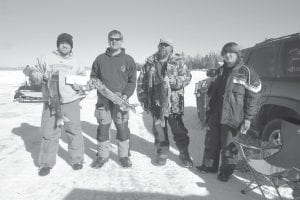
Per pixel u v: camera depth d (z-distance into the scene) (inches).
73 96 178.5
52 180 169.5
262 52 212.4
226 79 165.6
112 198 148.1
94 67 187.6
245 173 180.9
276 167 131.6
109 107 186.7
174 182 167.6
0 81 1219.9
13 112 417.7
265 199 140.0
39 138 262.8
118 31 179.5
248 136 216.1
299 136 129.6
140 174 179.5
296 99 164.7
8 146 237.9
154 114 192.7
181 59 182.9
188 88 784.3
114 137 270.1
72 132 183.0
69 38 175.5
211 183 166.4
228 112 158.2
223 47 160.2
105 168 189.0
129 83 185.5
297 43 181.9
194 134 279.6
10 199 147.3
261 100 193.3
